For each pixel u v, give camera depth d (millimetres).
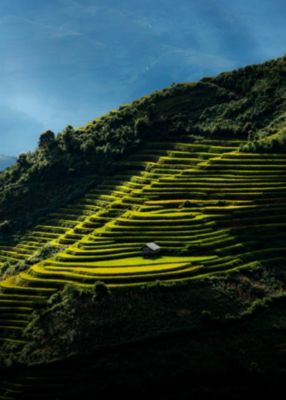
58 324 119750
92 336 115250
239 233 146750
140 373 106375
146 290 124375
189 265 132250
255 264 134625
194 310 119625
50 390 107562
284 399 103625
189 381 104938
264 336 114688
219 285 126750
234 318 118062
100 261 141625
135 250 144375
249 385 104875
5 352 117812
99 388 104750
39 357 113938
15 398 108062
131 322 117188
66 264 142375
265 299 124375
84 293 125375
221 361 107812
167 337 113812
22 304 129875
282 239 144875
